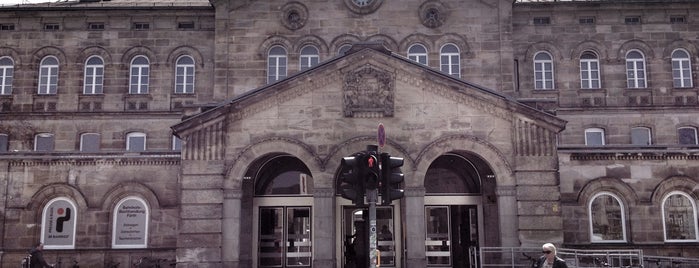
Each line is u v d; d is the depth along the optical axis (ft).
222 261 81.46
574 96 124.06
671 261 73.92
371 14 121.39
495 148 83.46
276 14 121.49
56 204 91.86
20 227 90.58
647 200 90.38
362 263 90.33
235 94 118.83
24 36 127.24
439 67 119.85
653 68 125.08
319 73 84.84
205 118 83.71
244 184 91.66
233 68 119.75
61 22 127.65
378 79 84.84
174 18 127.75
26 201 91.09
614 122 123.54
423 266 80.74
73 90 125.59
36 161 92.12
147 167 92.58
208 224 82.02
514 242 81.97
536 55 126.21
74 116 124.77
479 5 120.98
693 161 91.40
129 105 125.49
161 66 126.52
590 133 124.67
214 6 121.70
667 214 90.53
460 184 93.30
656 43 125.80
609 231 89.97
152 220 91.56
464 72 118.83
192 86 126.82
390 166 50.03
